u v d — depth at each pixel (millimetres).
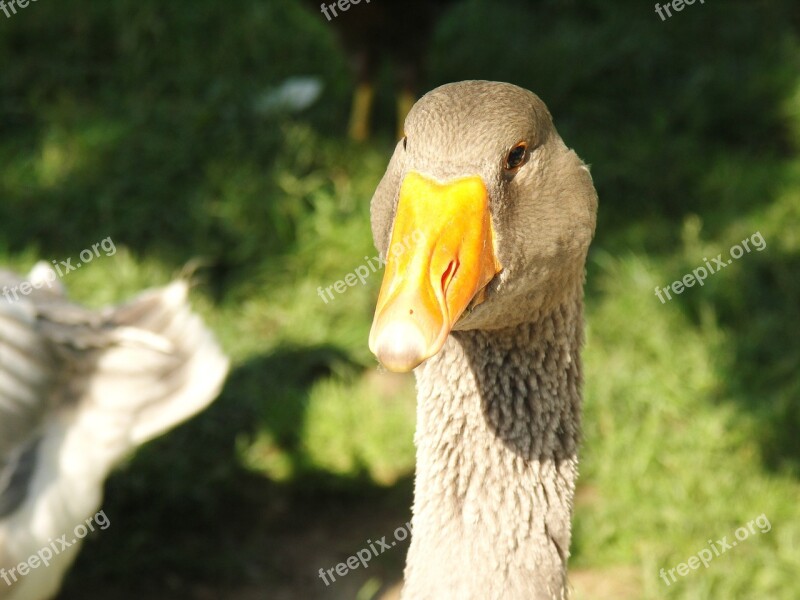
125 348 7863
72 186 12188
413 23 12828
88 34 13938
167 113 13023
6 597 7414
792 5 15305
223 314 11227
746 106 13914
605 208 12672
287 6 14633
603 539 9211
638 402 10391
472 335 5547
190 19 14203
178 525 9539
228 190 12188
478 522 5547
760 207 12664
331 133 13180
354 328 11141
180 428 10031
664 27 14992
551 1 15383
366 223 12016
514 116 5020
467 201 4805
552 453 5688
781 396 10359
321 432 10141
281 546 9398
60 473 7582
